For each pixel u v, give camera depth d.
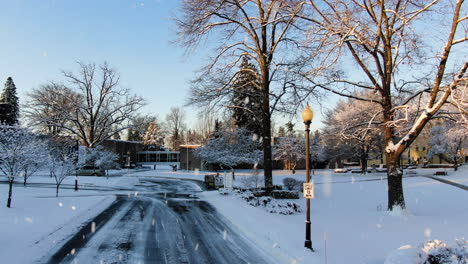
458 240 5.54
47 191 20.16
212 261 7.21
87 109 41.41
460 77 11.33
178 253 7.76
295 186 23.61
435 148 39.97
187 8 17.78
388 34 13.10
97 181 30.00
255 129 38.12
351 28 11.90
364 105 31.48
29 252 7.33
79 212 12.83
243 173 43.56
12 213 11.48
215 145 38.66
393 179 13.21
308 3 12.88
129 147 65.75
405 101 13.52
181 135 87.56
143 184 29.48
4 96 57.75
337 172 46.75
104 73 42.19
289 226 10.86
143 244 8.48
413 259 5.36
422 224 10.94
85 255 7.32
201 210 14.45
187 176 40.31
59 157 21.11
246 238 9.31
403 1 13.42
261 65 19.08
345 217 12.73
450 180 28.97
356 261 6.99
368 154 40.75
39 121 38.03
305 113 8.74
